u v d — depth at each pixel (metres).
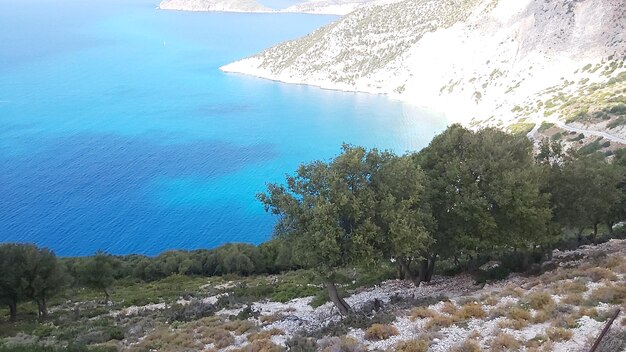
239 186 168.75
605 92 150.38
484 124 187.38
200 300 49.66
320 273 29.88
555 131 132.25
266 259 80.00
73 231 135.12
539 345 17.55
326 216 28.89
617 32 184.38
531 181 34.34
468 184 34.84
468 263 43.84
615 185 41.25
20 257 50.28
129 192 161.88
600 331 17.77
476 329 20.61
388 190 31.80
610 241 43.72
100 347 29.56
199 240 133.00
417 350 18.75
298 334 26.72
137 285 74.38
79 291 68.62
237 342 28.23
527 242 35.84
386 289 41.41
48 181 168.38
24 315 53.22
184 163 189.50
